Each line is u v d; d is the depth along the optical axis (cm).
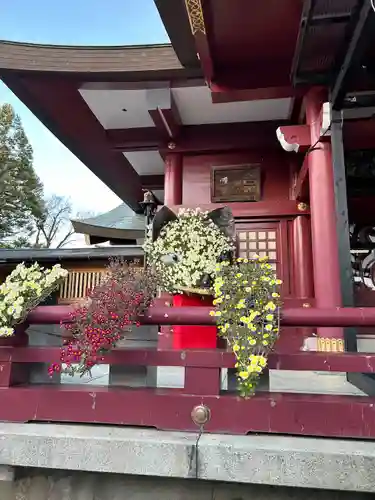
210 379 225
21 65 551
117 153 822
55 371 229
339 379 373
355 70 397
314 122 514
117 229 1207
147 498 215
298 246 654
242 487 210
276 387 324
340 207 414
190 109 675
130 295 230
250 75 509
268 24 426
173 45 502
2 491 221
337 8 347
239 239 675
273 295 218
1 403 237
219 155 720
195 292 362
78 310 230
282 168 697
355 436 204
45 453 207
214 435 210
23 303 236
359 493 201
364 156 695
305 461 187
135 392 228
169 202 710
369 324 222
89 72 564
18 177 2856
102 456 203
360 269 738
